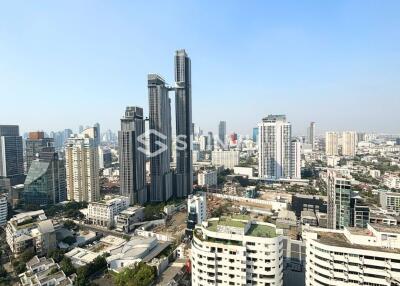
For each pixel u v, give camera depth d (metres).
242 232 128.50
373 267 114.62
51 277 175.25
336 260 119.50
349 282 117.88
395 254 111.62
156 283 175.50
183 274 188.50
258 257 125.06
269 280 124.12
